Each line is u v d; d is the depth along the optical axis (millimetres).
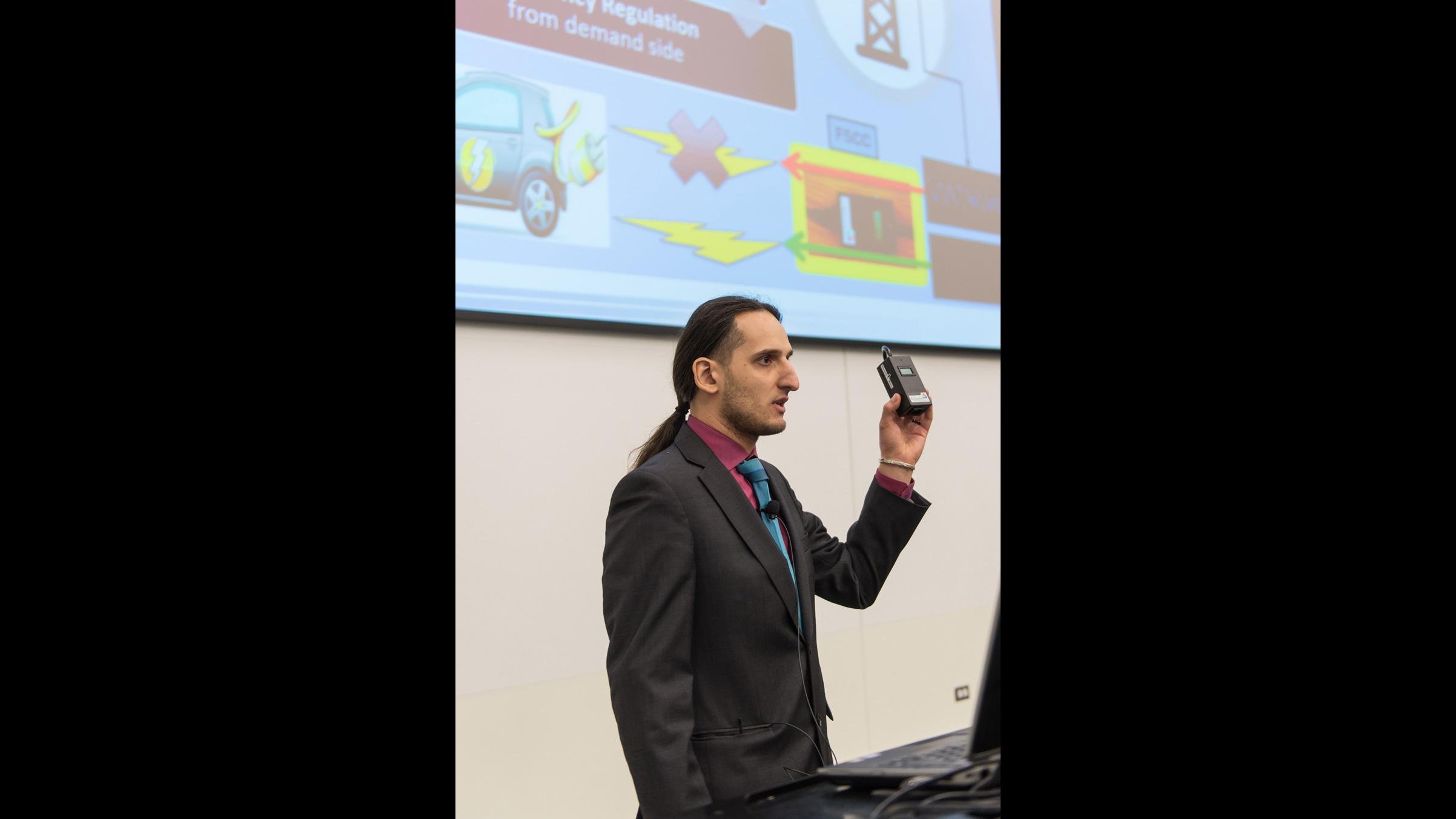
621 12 2496
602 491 2439
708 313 1323
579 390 2424
